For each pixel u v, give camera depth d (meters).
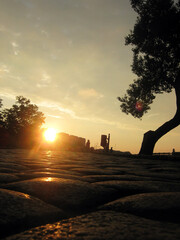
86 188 1.57
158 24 17.11
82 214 1.08
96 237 0.72
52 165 4.01
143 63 19.89
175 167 5.23
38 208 1.08
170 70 18.56
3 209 0.99
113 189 1.66
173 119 16.78
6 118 24.11
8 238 0.74
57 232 0.78
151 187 1.78
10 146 21.98
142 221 0.90
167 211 1.05
